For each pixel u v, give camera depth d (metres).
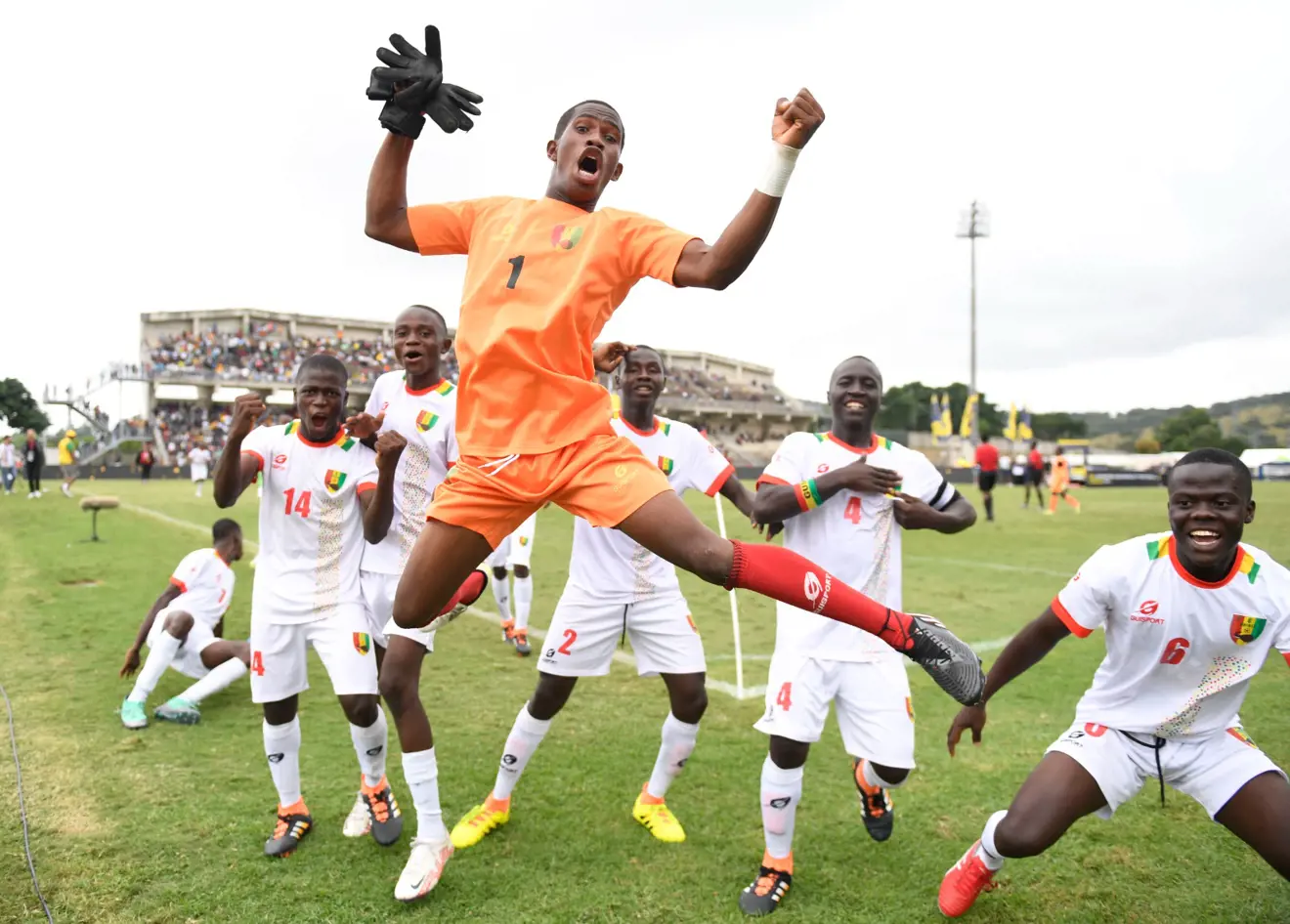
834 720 5.07
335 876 3.17
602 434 2.31
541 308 2.28
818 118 2.00
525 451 2.25
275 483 3.48
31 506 19.23
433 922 2.87
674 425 4.23
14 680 5.70
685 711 3.61
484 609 8.48
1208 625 2.64
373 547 3.89
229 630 7.39
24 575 9.84
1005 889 3.14
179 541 13.05
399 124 2.45
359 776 4.12
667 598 3.71
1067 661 6.25
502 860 3.34
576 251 2.34
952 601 8.72
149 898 2.99
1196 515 2.49
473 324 2.36
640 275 2.37
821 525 3.39
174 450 40.00
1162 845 3.46
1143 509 21.53
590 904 3.00
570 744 4.57
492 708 5.22
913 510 3.32
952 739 3.04
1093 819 3.69
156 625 5.00
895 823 3.67
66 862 3.23
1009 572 10.63
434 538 2.34
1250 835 2.64
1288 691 5.40
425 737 3.16
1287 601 2.58
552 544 13.83
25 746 4.44
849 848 3.46
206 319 49.84
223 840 3.44
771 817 3.08
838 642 3.18
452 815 3.73
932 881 3.21
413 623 2.44
